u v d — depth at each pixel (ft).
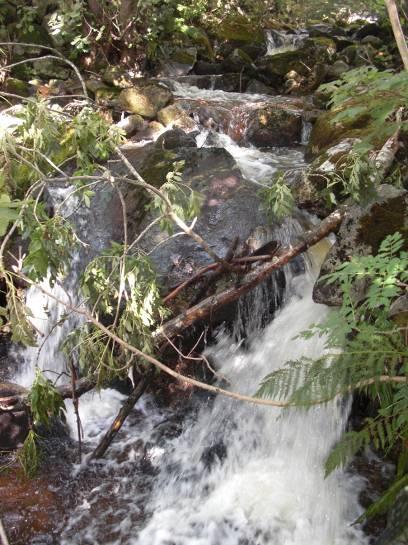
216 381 11.45
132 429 11.27
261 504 9.42
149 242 12.03
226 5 29.40
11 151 8.07
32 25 23.25
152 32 23.45
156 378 11.78
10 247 13.43
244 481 9.91
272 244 10.41
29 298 13.39
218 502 9.57
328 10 32.71
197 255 11.72
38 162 9.35
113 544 8.93
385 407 7.34
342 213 10.63
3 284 13.50
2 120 15.26
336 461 7.20
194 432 11.05
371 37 28.14
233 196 12.65
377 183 10.47
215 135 19.38
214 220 12.27
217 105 20.80
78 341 9.15
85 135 8.76
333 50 26.55
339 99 7.87
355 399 10.05
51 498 9.59
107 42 23.50
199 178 13.29
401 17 19.11
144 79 22.90
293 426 10.21
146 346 9.03
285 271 11.93
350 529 8.73
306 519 9.11
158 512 9.48
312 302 11.36
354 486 9.33
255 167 16.84
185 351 11.57
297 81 24.66
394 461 9.61
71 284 12.76
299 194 12.82
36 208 8.02
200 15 27.07
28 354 13.21
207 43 26.37
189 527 9.16
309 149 16.92
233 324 11.57
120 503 9.65
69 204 13.58
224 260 10.00
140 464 10.47
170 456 10.59
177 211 8.91
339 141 14.48
